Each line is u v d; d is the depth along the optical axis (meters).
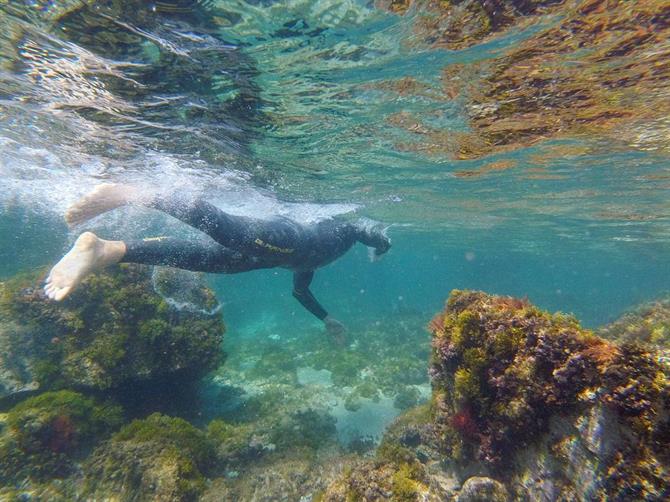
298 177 2.93
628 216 4.26
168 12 1.09
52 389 2.00
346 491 1.14
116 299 2.29
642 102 1.71
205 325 2.57
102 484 1.61
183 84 1.49
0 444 1.64
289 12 1.11
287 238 1.49
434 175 3.06
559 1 1.09
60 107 1.72
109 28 1.16
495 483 1.03
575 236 6.19
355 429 2.66
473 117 1.90
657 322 2.51
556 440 0.94
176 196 1.24
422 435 1.77
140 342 2.24
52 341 2.12
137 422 1.89
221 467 1.92
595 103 1.73
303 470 1.79
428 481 1.12
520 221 5.24
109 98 1.62
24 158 2.55
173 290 2.54
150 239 1.27
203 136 2.04
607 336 2.69
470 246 9.84
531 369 1.02
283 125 1.92
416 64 1.40
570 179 3.02
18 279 2.33
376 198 3.95
